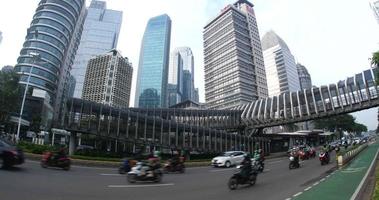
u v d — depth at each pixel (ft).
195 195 42.86
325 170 84.64
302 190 48.65
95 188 43.09
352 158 122.42
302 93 230.07
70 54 410.11
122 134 163.73
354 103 201.16
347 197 41.96
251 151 251.80
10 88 205.77
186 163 108.47
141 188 46.88
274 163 121.39
